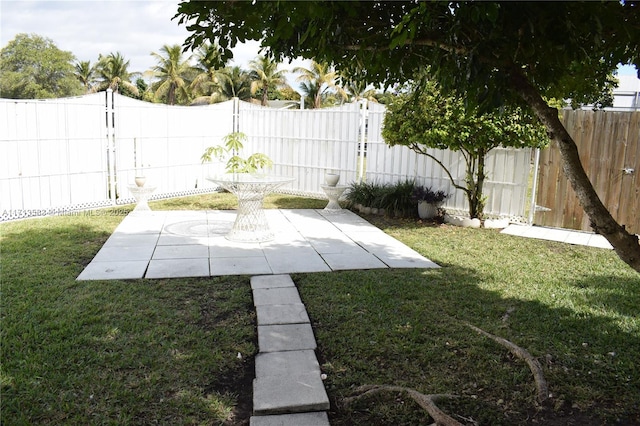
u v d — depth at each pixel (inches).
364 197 373.1
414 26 79.8
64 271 203.6
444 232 306.8
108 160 369.1
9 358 128.3
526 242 282.4
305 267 221.0
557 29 90.1
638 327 158.9
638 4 92.7
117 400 111.5
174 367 127.8
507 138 279.0
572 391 120.8
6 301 167.9
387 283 200.1
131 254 234.4
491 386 122.9
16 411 106.2
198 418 107.4
